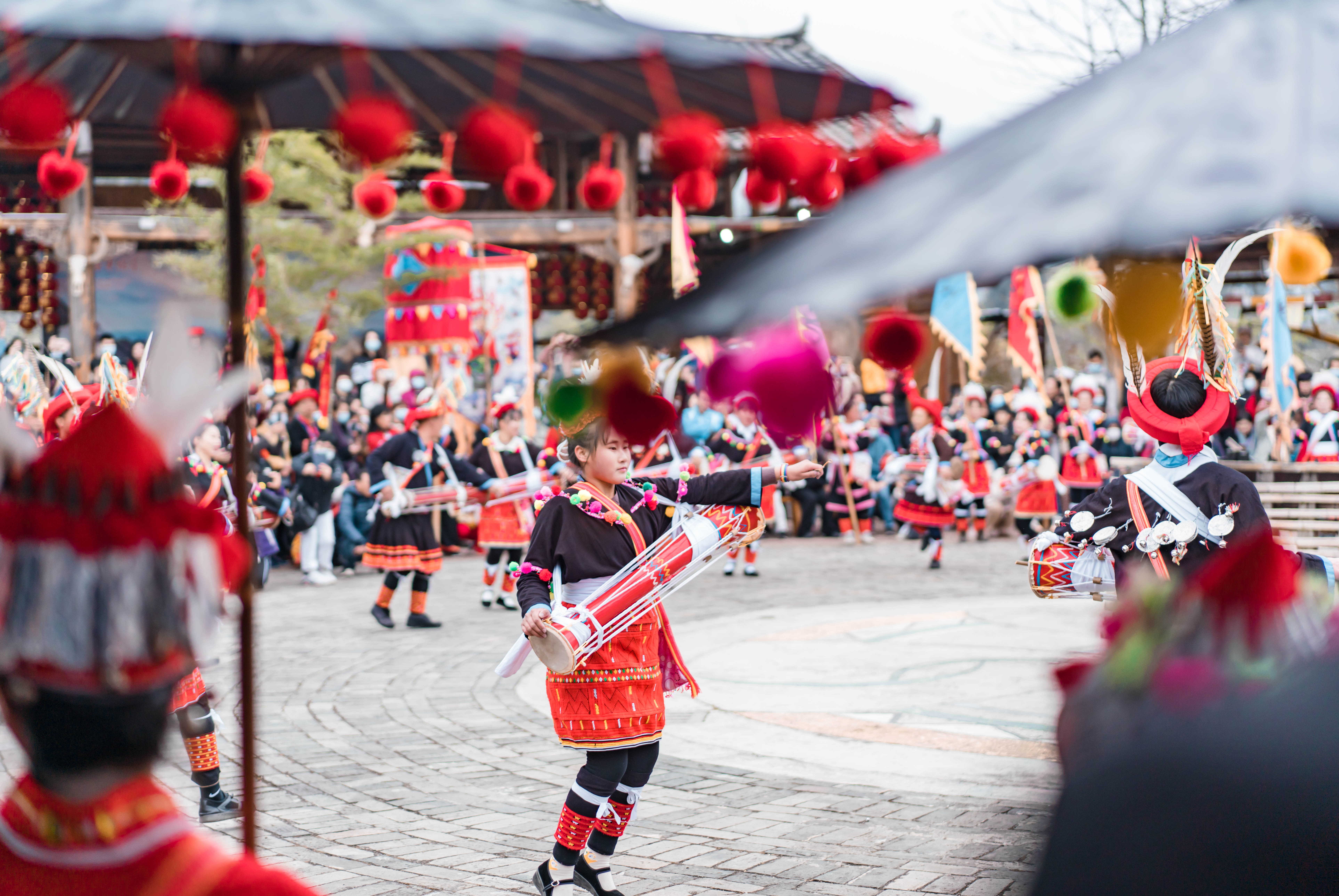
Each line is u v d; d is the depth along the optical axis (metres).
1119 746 1.02
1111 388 17.50
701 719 6.91
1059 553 4.51
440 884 4.41
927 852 4.61
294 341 21.28
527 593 3.92
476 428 17.59
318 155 18.17
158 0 1.72
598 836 4.11
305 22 1.68
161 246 23.84
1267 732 0.97
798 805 5.27
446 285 18.50
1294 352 15.04
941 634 9.45
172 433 1.41
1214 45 1.19
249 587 2.27
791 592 12.42
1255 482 7.71
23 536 1.33
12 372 5.27
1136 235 0.95
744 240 21.83
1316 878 0.93
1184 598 1.09
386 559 10.45
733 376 1.53
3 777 5.82
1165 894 0.96
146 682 1.38
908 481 14.47
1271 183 0.96
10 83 2.50
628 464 4.06
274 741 6.61
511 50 1.71
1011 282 12.22
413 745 6.54
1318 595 1.09
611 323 1.27
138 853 1.39
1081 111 1.22
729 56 1.86
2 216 19.77
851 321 1.40
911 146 1.99
